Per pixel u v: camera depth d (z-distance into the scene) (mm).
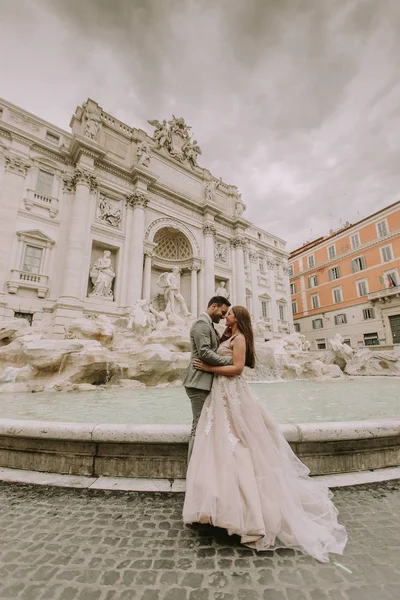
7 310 16766
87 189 20328
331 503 2146
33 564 1645
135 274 21266
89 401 6535
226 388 2322
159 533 1963
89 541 1868
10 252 17609
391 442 3039
